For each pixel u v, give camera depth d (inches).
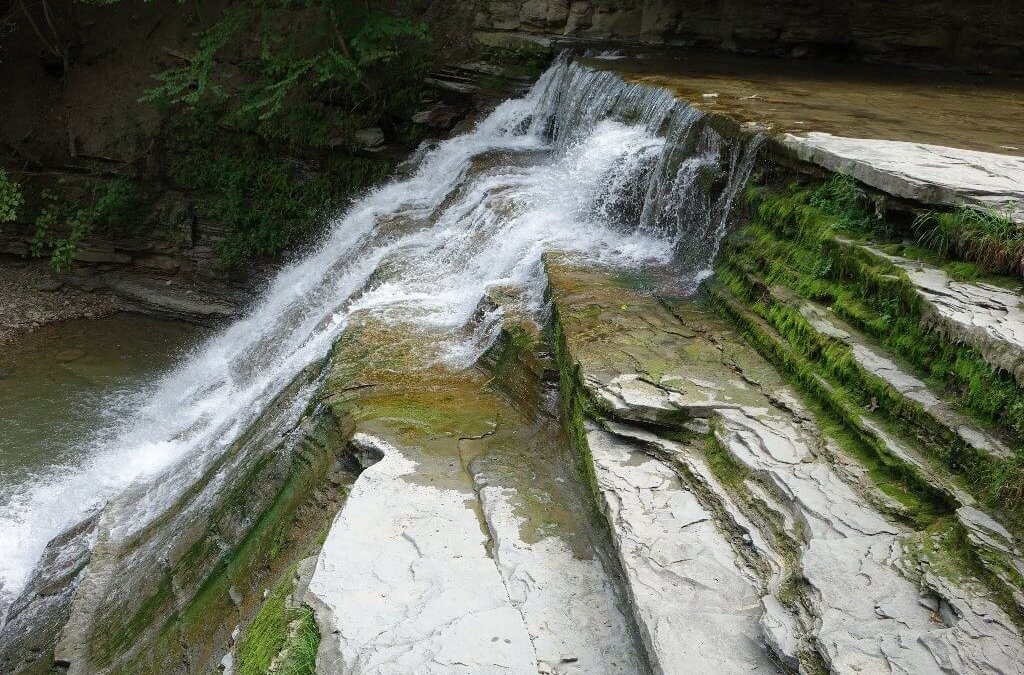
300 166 576.7
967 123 329.7
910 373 180.4
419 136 561.6
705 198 307.7
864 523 152.9
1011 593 129.6
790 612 138.8
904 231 220.4
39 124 600.4
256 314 487.8
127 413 443.2
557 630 159.6
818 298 223.8
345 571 175.0
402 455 221.9
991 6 521.3
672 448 191.5
